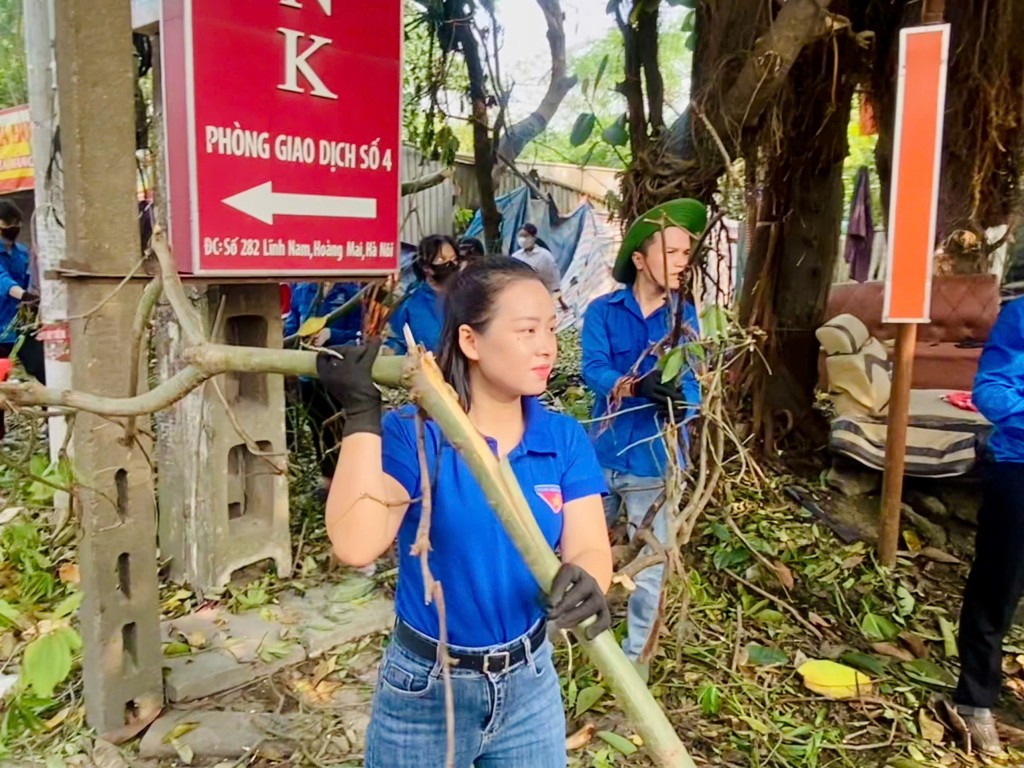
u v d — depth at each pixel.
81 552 2.60
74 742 2.63
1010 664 3.29
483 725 1.58
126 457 2.62
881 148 4.67
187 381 1.48
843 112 4.80
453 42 5.21
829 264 5.08
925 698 3.03
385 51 3.38
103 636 2.62
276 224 3.14
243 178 3.03
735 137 3.69
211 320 3.41
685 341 2.72
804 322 5.09
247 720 2.78
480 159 5.50
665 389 2.69
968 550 4.12
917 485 4.43
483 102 5.36
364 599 3.57
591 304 3.10
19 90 12.74
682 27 4.64
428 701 1.56
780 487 4.64
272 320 3.56
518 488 1.25
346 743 2.68
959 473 4.21
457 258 4.20
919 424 4.48
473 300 1.49
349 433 1.37
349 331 4.81
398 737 1.59
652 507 2.47
